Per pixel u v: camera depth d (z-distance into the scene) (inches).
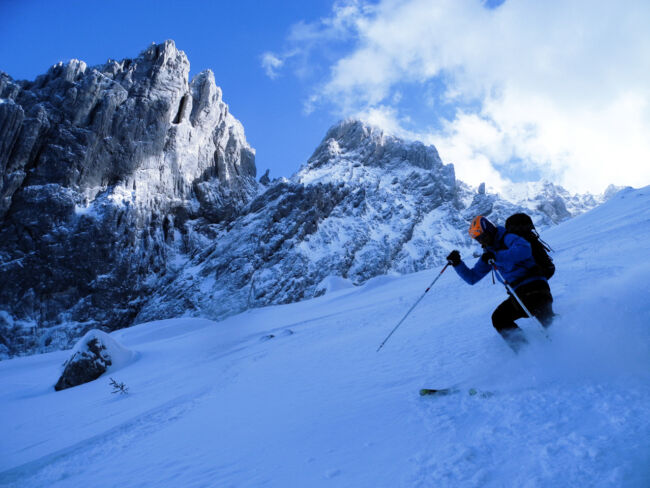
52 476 179.8
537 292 158.4
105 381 682.2
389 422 135.8
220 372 400.5
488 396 133.1
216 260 3619.6
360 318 531.5
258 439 155.6
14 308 2864.2
